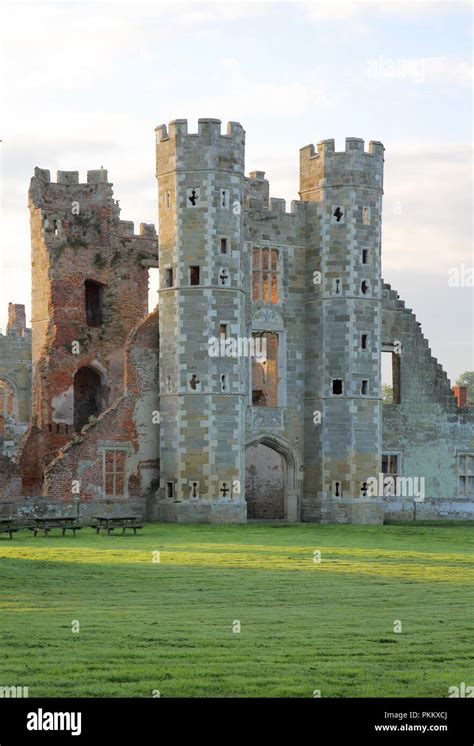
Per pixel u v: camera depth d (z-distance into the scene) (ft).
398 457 234.79
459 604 105.91
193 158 204.44
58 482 202.28
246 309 213.66
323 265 217.56
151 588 113.91
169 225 206.90
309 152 220.64
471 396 482.69
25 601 103.30
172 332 205.98
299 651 82.28
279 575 126.62
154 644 83.56
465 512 239.09
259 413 215.51
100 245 228.43
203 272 203.92
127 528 188.24
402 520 232.12
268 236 217.15
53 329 221.46
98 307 230.68
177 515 203.92
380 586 118.42
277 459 233.55
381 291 222.89
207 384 203.51
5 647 81.71
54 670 75.87
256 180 216.95
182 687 72.64
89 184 230.07
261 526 201.46
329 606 103.81
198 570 129.70
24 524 194.08
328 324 216.95
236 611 99.81
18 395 301.43
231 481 204.85
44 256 223.71
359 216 217.15
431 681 75.36
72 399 221.46
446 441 239.50
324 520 215.51
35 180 227.40
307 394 220.23
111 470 208.03
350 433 215.31
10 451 255.09
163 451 207.62
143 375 212.23
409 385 236.63
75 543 162.71
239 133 207.82
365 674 76.48
